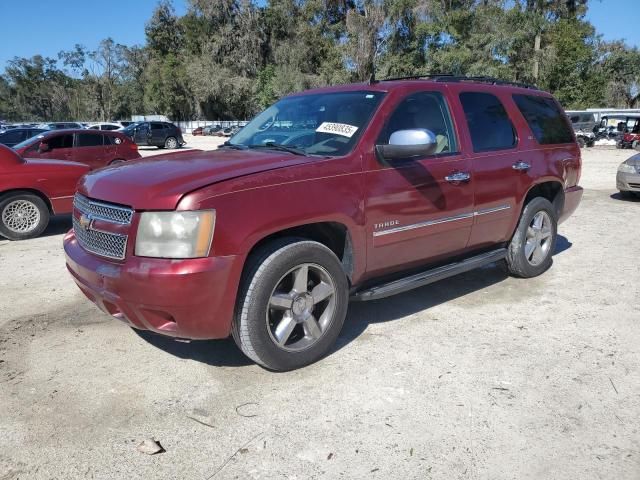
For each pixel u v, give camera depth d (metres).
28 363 3.80
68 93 93.94
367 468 2.69
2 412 3.18
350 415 3.14
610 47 57.25
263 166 3.50
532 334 4.27
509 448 2.85
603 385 3.48
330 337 3.78
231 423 3.07
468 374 3.62
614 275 5.86
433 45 43.38
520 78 42.75
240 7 70.56
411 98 4.30
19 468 2.70
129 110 87.62
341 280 3.75
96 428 3.03
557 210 5.93
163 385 3.49
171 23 84.44
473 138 4.71
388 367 3.71
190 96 73.88
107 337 4.24
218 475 2.65
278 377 3.58
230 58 70.31
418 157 4.21
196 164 3.61
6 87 93.44
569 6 51.06
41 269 6.27
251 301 3.34
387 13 43.97
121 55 85.50
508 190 4.97
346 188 3.70
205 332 3.28
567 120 6.04
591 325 4.45
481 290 5.34
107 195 3.43
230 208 3.20
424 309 4.81
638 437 2.94
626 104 58.88
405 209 4.07
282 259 3.40
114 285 3.25
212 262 3.14
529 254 5.53
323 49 58.50
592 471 2.67
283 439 2.92
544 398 3.32
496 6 43.59
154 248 3.15
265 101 62.81
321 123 4.20
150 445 2.85
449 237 4.51
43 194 8.09
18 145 14.32
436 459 2.76
